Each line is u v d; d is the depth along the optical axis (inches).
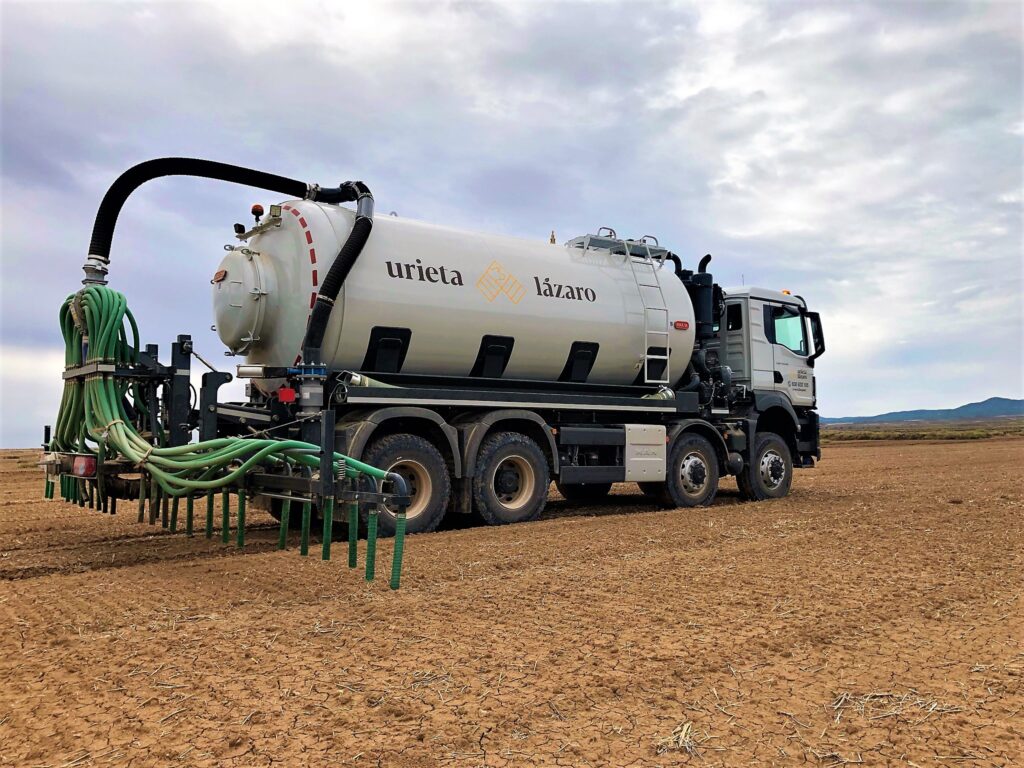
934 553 292.2
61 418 305.7
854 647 177.2
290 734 128.6
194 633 186.1
